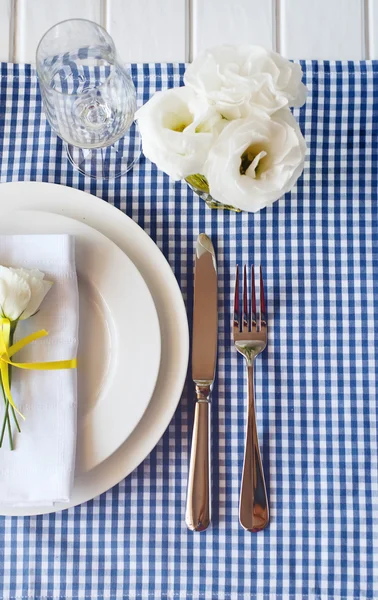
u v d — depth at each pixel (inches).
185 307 26.8
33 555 26.4
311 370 26.9
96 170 27.2
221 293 27.0
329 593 26.2
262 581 26.3
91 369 25.7
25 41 28.1
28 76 27.5
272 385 26.9
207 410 26.1
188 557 26.4
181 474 26.6
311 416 26.8
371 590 26.2
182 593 26.2
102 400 25.3
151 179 27.2
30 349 25.1
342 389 26.9
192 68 22.6
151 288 26.1
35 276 24.7
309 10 28.1
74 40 25.7
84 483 25.5
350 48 28.1
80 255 25.8
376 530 26.4
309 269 27.2
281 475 26.6
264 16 28.1
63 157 27.3
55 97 24.5
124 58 28.0
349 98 27.4
